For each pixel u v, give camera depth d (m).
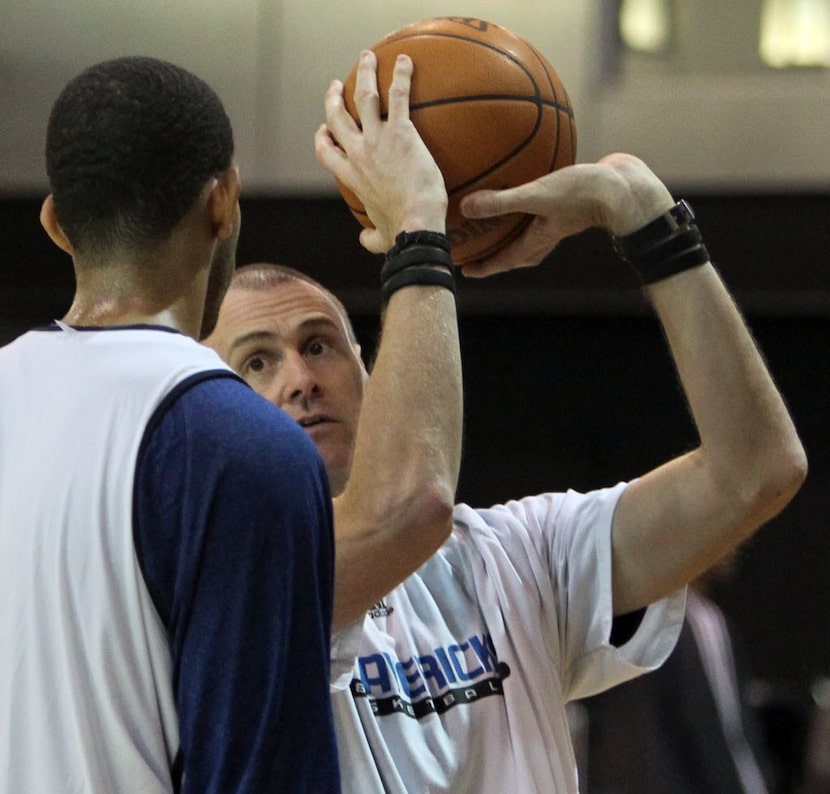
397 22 18.45
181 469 4.36
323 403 7.02
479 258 6.57
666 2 18.34
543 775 6.31
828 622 20.06
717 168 18.16
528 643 6.61
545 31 18.48
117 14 18.83
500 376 20.53
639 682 13.20
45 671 4.36
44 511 4.44
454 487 5.30
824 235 17.97
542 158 6.30
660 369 20.12
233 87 18.73
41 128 18.80
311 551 4.41
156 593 4.35
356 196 6.38
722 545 6.62
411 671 6.40
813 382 19.83
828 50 17.98
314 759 4.30
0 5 18.94
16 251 19.23
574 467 20.36
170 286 4.92
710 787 13.04
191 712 4.23
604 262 18.45
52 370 4.71
